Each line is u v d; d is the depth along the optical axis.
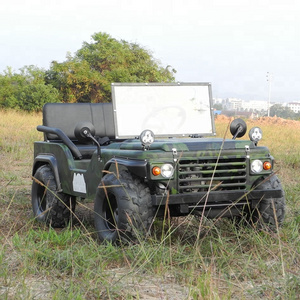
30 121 25.61
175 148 4.96
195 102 5.77
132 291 3.98
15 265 4.52
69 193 6.05
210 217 5.09
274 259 4.66
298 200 7.57
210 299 3.59
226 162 5.12
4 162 12.20
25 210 7.14
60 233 5.55
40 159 6.54
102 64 45.03
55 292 3.80
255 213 5.42
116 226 4.99
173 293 3.95
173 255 4.63
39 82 41.66
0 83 40.00
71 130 6.91
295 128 28.38
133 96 5.61
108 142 6.84
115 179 5.01
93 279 4.11
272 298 3.78
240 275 4.28
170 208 5.16
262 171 5.21
